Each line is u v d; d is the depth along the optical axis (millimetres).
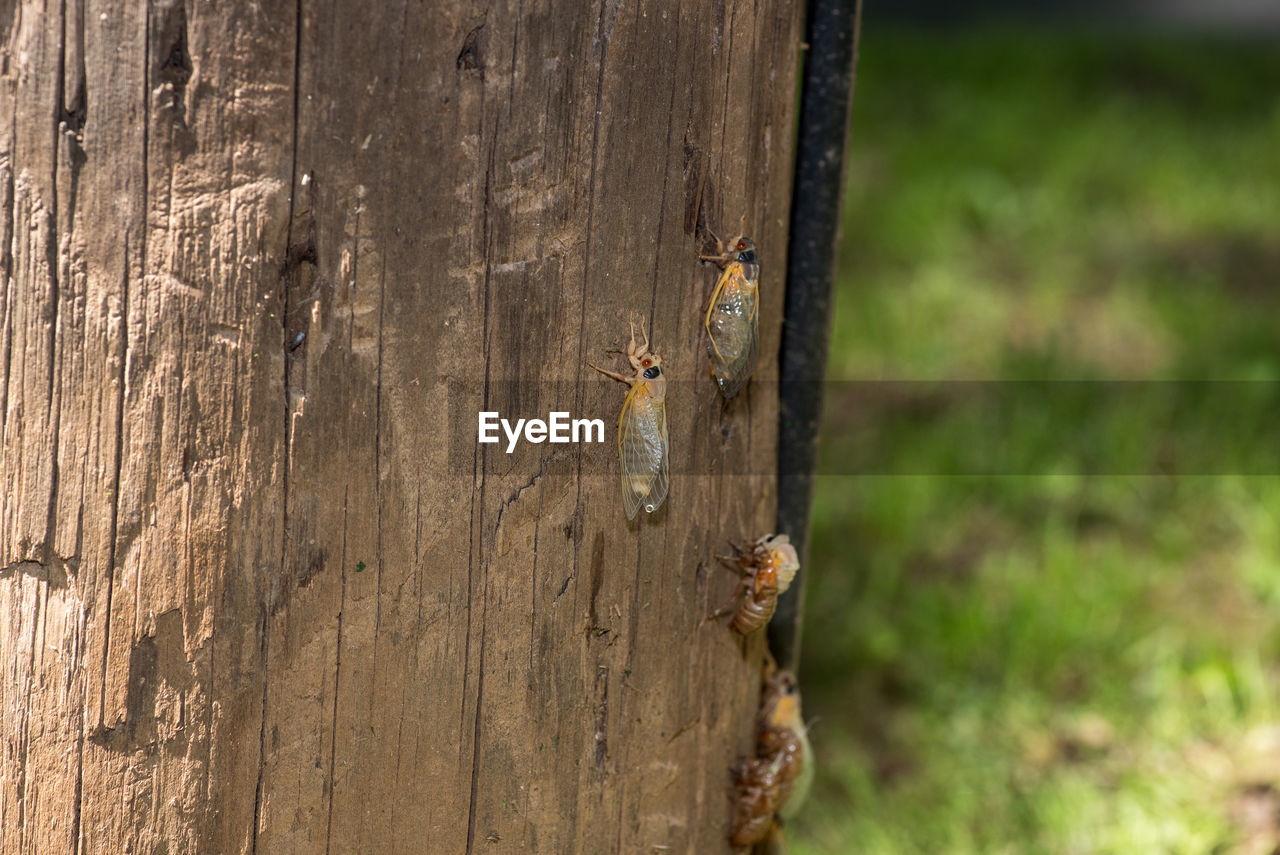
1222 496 1726
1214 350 2121
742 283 917
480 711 907
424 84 869
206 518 878
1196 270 2486
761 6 911
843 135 974
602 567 914
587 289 896
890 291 2449
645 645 928
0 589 880
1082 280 2482
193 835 891
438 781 907
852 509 1801
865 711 1408
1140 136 3170
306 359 876
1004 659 1436
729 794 972
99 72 858
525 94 877
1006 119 3273
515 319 889
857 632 1530
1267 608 1514
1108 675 1393
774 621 1010
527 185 882
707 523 938
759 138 923
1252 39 4305
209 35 858
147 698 884
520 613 905
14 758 886
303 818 897
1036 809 1201
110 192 863
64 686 883
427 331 881
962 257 2604
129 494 876
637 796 938
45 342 869
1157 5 5191
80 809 888
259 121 863
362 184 870
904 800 1249
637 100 891
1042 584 1545
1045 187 2838
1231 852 1159
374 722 898
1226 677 1342
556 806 923
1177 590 1563
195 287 868
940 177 2916
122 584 879
